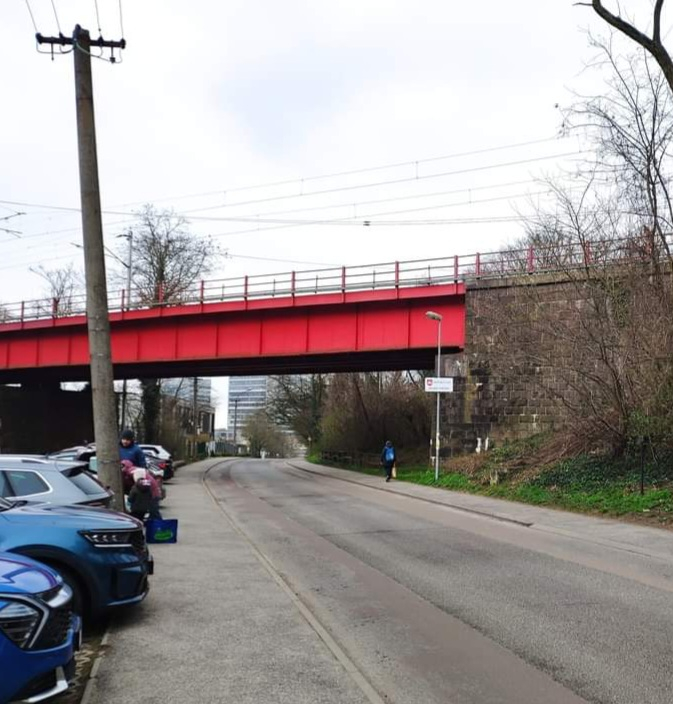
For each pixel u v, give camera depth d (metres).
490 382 27.47
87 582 5.97
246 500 22.20
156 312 35.38
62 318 38.72
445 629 6.56
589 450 20.70
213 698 4.51
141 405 56.81
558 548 11.66
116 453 10.95
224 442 115.81
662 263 18.14
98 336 11.10
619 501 16.20
